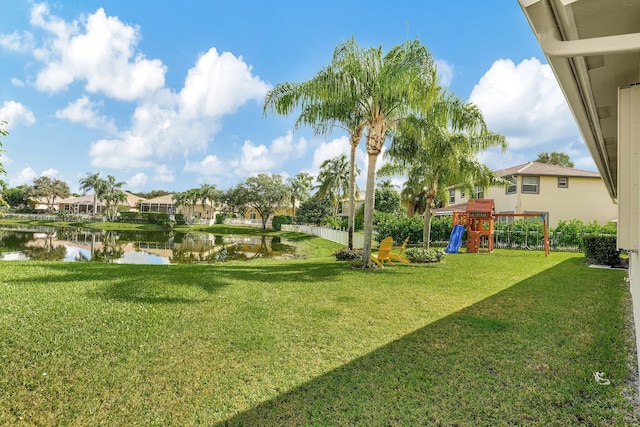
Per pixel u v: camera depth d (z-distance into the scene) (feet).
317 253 66.13
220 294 20.10
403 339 13.09
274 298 19.54
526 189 74.33
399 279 26.76
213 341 12.69
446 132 39.09
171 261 51.49
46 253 57.21
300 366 10.76
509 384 9.50
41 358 10.87
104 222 179.11
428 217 46.78
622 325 14.65
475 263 38.65
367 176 34.24
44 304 16.29
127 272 26.58
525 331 13.88
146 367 10.57
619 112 8.87
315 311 16.90
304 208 168.14
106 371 10.26
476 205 58.34
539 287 23.52
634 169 8.57
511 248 63.98
